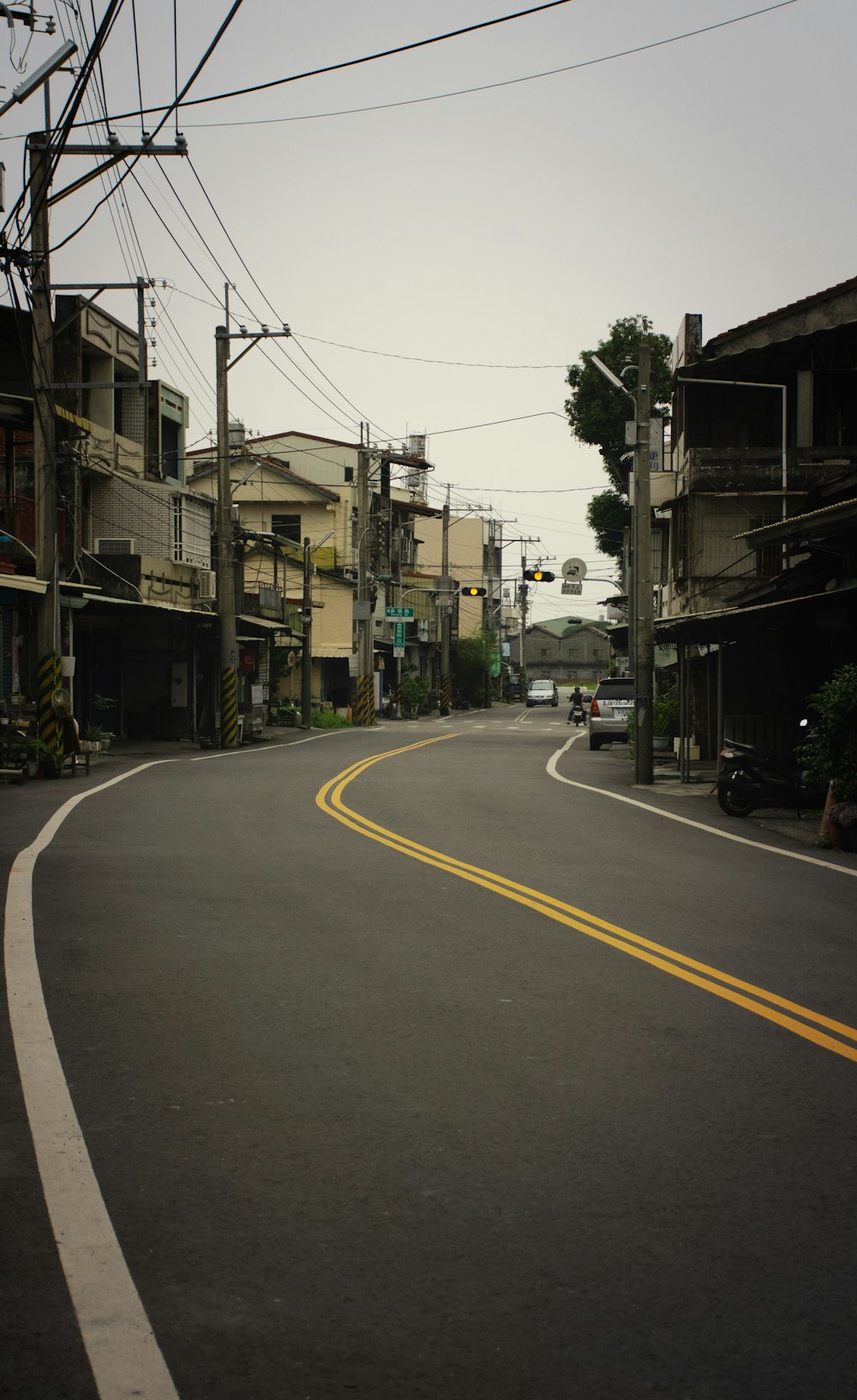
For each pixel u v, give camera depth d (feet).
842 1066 18.88
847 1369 10.40
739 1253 12.46
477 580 308.40
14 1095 17.13
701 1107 16.89
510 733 149.07
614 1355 10.58
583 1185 14.15
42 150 60.75
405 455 215.51
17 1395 9.91
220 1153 15.02
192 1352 10.56
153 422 121.39
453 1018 21.24
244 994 22.70
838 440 105.50
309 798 62.28
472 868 38.55
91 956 25.62
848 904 33.35
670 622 74.18
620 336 163.94
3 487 89.81
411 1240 12.69
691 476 105.19
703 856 43.16
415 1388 10.07
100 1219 13.12
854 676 48.21
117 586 108.99
